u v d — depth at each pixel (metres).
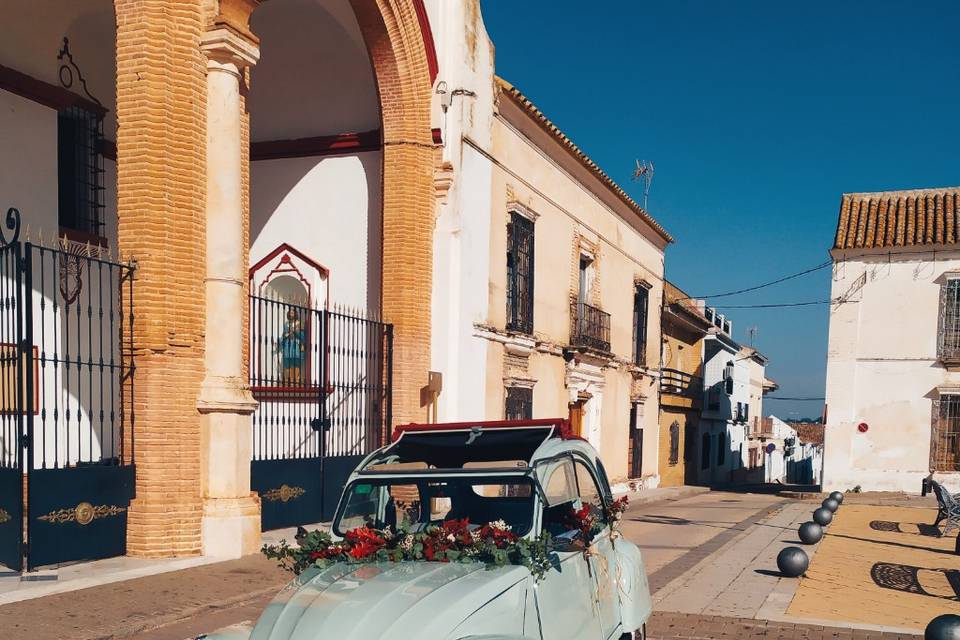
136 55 8.86
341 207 14.62
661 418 29.02
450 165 13.90
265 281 14.98
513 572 3.96
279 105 15.04
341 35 14.07
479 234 14.91
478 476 4.54
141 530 8.71
